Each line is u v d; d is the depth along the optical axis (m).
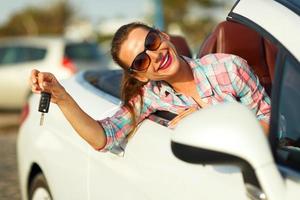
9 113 12.89
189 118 1.93
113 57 2.63
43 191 3.70
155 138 2.51
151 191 2.42
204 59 2.69
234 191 2.02
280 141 2.20
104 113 3.11
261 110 2.66
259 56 3.24
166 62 2.55
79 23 51.47
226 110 1.91
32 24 51.88
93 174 2.93
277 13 2.28
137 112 2.68
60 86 2.53
